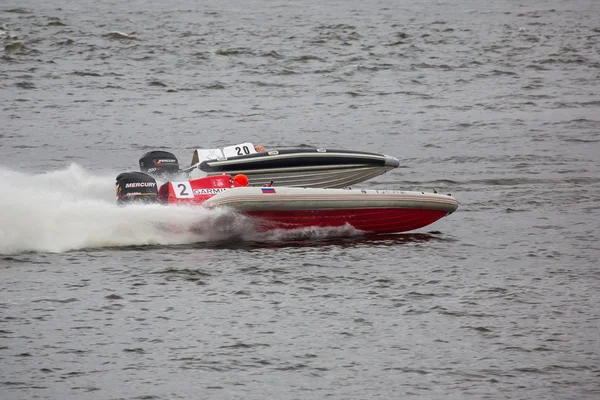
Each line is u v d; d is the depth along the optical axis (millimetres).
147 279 44312
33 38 163750
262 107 108438
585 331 38250
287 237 53562
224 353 35969
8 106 106062
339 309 40594
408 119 101625
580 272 46406
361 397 32719
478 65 143875
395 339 37438
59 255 48344
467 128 96562
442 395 32906
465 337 37656
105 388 33094
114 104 109062
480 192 67562
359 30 186875
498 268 47062
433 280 44812
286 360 35469
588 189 68312
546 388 33375
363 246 51625
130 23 195375
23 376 33812
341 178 62188
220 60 145250
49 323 38500
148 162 59562
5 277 44250
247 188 51844
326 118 101938
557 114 105000
